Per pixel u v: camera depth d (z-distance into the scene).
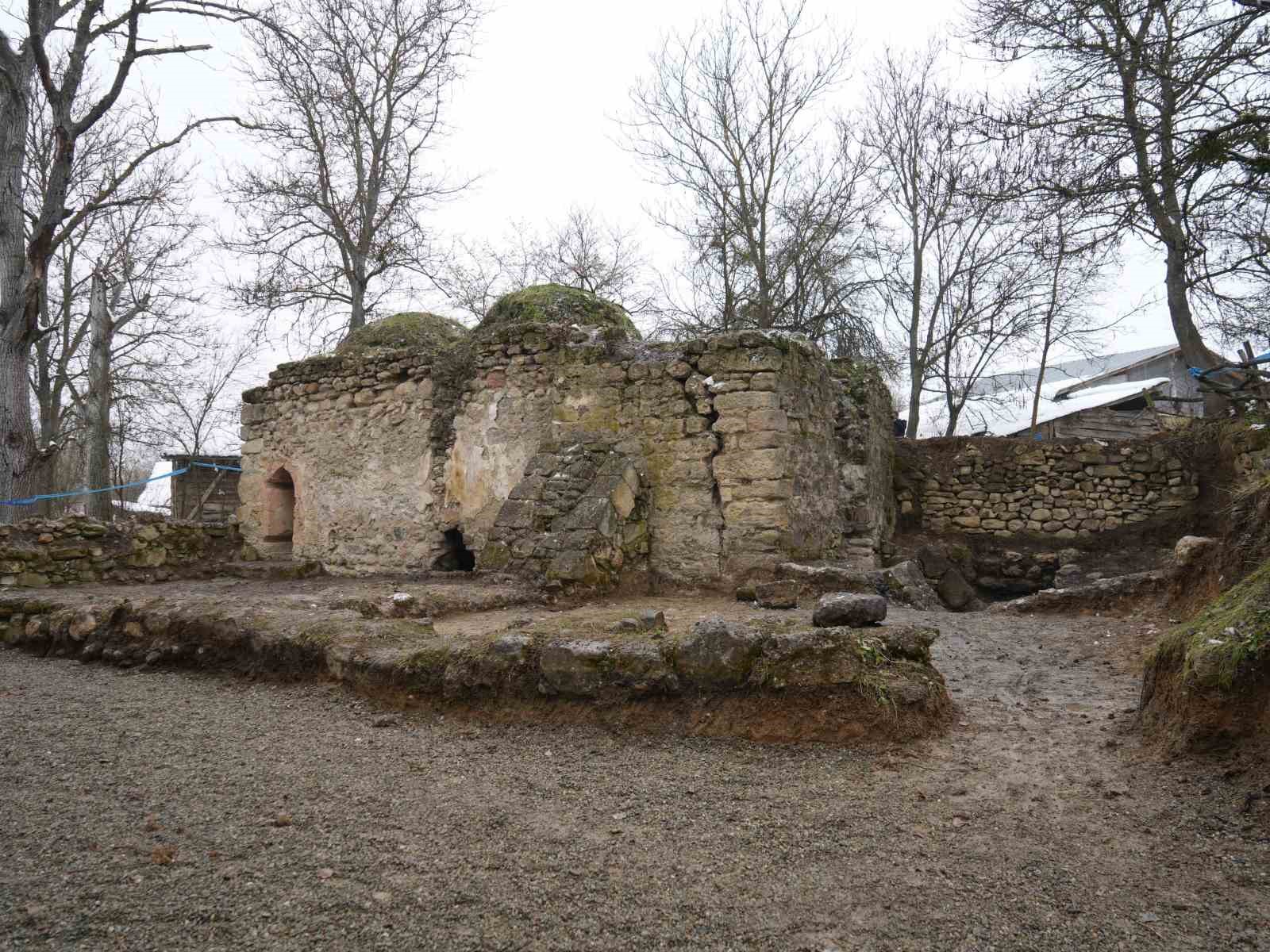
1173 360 24.14
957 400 23.48
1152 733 3.67
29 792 3.52
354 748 4.07
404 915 2.51
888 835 2.98
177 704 4.96
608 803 3.34
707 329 20.08
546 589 7.86
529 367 10.15
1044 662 5.39
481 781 3.61
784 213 20.30
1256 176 8.52
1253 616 3.48
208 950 2.32
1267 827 2.86
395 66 18.70
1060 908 2.48
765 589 7.67
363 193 18.84
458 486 10.67
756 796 3.36
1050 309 20.23
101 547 10.62
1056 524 12.91
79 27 10.44
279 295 18.73
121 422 21.66
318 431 12.29
